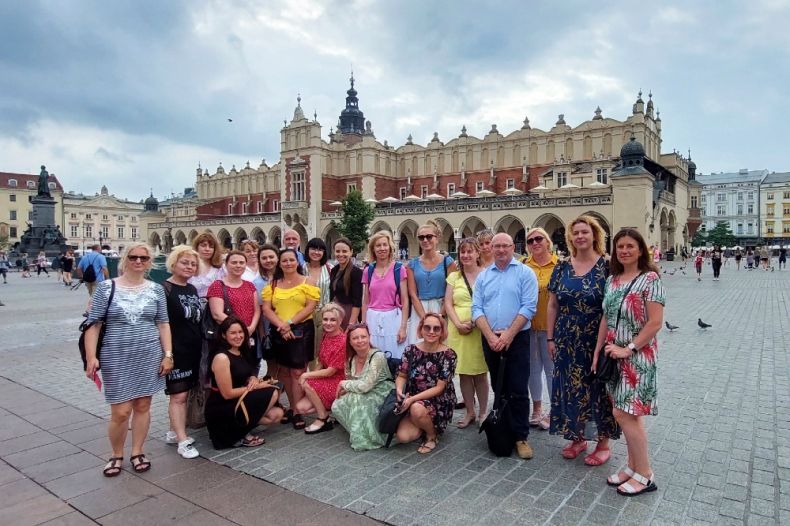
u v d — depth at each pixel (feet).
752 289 87.97
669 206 180.96
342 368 23.29
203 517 15.67
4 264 113.09
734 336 44.34
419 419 20.27
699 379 30.73
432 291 24.64
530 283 20.86
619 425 18.52
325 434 22.99
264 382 22.52
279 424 24.54
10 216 341.82
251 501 16.62
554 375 19.60
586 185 182.80
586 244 19.17
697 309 62.54
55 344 43.60
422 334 21.38
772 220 358.84
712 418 23.98
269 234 247.09
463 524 15.05
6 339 45.80
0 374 33.71
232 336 21.39
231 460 20.07
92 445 21.74
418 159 245.04
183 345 20.86
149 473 18.93
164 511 16.08
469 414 23.98
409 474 18.56
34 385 31.09
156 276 58.08
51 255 179.63
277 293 24.62
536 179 209.36
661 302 16.60
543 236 23.27
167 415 26.02
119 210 398.62
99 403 27.61
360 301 26.91
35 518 15.79
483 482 17.85
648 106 196.13
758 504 16.08
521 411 20.24
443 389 21.01
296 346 24.35
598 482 17.80
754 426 22.93
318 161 234.38
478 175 225.15
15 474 18.94
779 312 59.11
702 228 368.27
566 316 19.20
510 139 216.54
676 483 17.56
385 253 24.93
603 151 193.47
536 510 15.84
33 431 23.44
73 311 64.49
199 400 23.77
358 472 18.78
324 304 26.89
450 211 182.29
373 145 238.27
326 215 231.91
